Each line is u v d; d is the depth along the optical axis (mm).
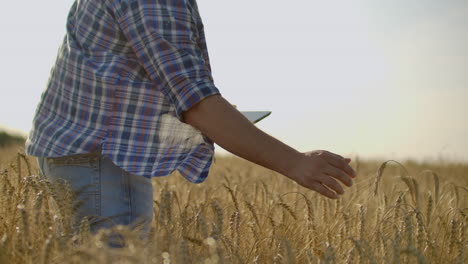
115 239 2453
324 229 3275
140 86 2631
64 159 2736
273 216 3691
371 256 2473
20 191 2818
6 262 2119
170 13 2561
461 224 3088
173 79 2488
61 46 2877
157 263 2070
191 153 2697
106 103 2635
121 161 2594
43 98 2900
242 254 2812
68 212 2465
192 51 2586
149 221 2881
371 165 9062
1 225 2660
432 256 2740
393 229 2926
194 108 2488
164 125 2654
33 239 2281
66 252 2070
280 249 2717
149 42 2520
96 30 2691
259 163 2512
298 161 2480
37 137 2814
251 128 2480
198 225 2627
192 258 2311
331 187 2461
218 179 6641
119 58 2652
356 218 3389
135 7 2549
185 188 4848
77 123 2703
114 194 2729
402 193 3297
